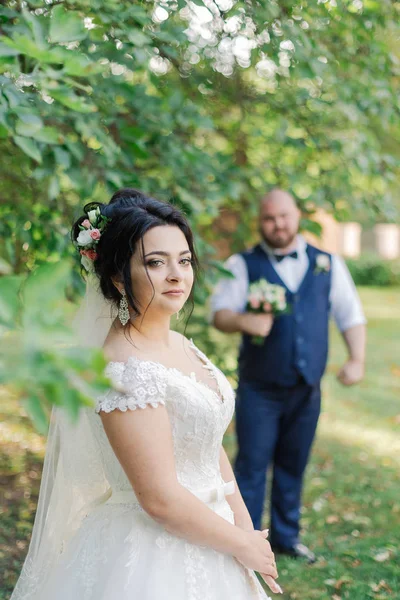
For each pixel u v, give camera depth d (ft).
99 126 10.05
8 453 16.24
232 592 6.35
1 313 3.58
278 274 12.78
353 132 14.01
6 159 11.39
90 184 9.76
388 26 12.95
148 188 10.80
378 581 12.05
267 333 12.39
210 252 11.54
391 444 19.89
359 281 64.80
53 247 10.39
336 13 11.93
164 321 6.57
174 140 11.24
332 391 26.05
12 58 6.45
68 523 7.07
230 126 15.58
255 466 12.51
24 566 7.15
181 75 13.19
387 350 34.01
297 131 14.94
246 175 14.92
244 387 12.69
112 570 6.19
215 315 12.82
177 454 6.36
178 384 6.23
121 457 5.93
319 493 16.22
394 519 14.78
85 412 6.63
